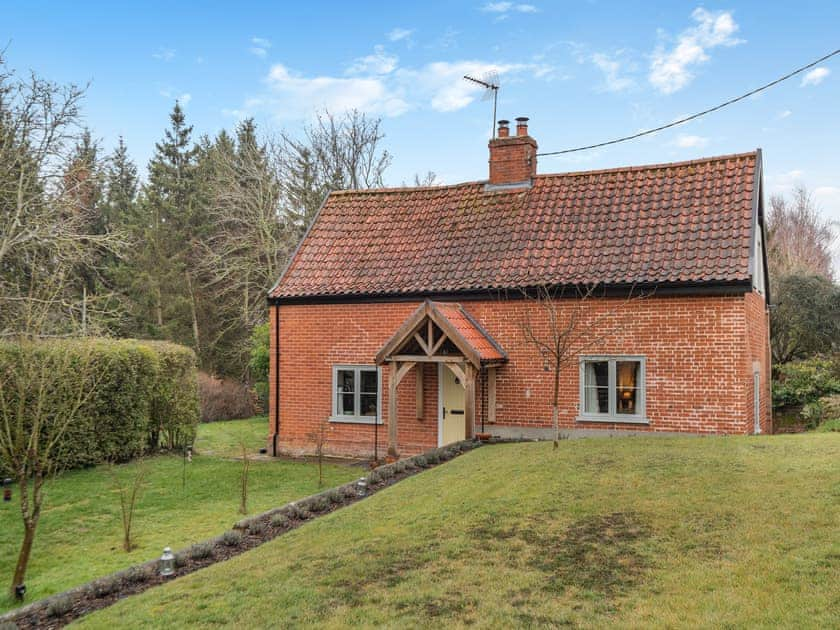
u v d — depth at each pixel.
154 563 9.40
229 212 40.06
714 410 15.95
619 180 19.28
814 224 58.53
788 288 25.94
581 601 6.86
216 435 27.03
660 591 6.92
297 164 40.75
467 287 18.11
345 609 7.14
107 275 41.44
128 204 49.81
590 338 17.06
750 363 16.86
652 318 16.55
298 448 20.38
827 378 22.73
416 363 18.23
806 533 8.02
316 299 20.00
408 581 7.73
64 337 16.64
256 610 7.31
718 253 16.27
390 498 11.69
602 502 10.03
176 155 50.75
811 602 6.30
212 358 41.34
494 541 8.83
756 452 12.54
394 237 20.78
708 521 8.80
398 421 19.31
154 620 7.30
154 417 20.08
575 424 17.23
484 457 14.58
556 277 17.30
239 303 40.81
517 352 17.89
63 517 13.38
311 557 8.88
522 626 6.42
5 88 21.50
